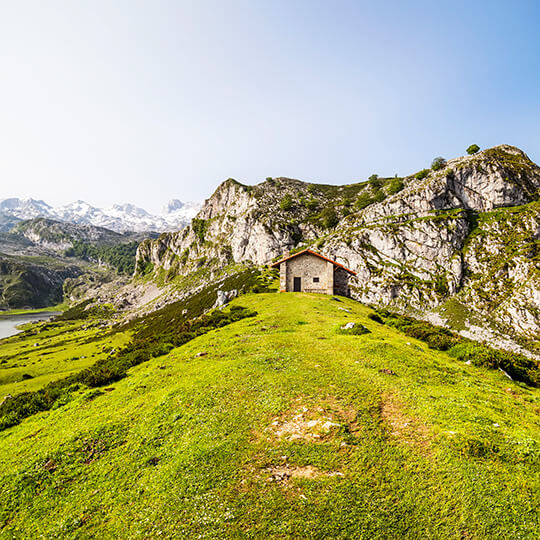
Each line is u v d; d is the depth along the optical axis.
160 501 8.15
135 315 182.50
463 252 118.62
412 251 123.25
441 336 25.09
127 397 16.05
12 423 16.97
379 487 7.77
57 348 107.25
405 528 6.71
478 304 101.50
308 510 7.19
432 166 169.38
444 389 13.71
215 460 9.20
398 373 15.02
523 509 7.08
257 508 7.37
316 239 166.25
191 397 13.62
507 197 128.75
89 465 10.79
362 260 126.38
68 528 8.01
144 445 11.16
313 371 15.21
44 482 10.27
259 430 10.49
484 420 10.80
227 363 17.47
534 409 13.45
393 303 110.81
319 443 9.48
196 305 128.75
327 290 51.34
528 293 95.19
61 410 16.77
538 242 106.88
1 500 9.71
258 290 67.75
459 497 7.37
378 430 10.15
